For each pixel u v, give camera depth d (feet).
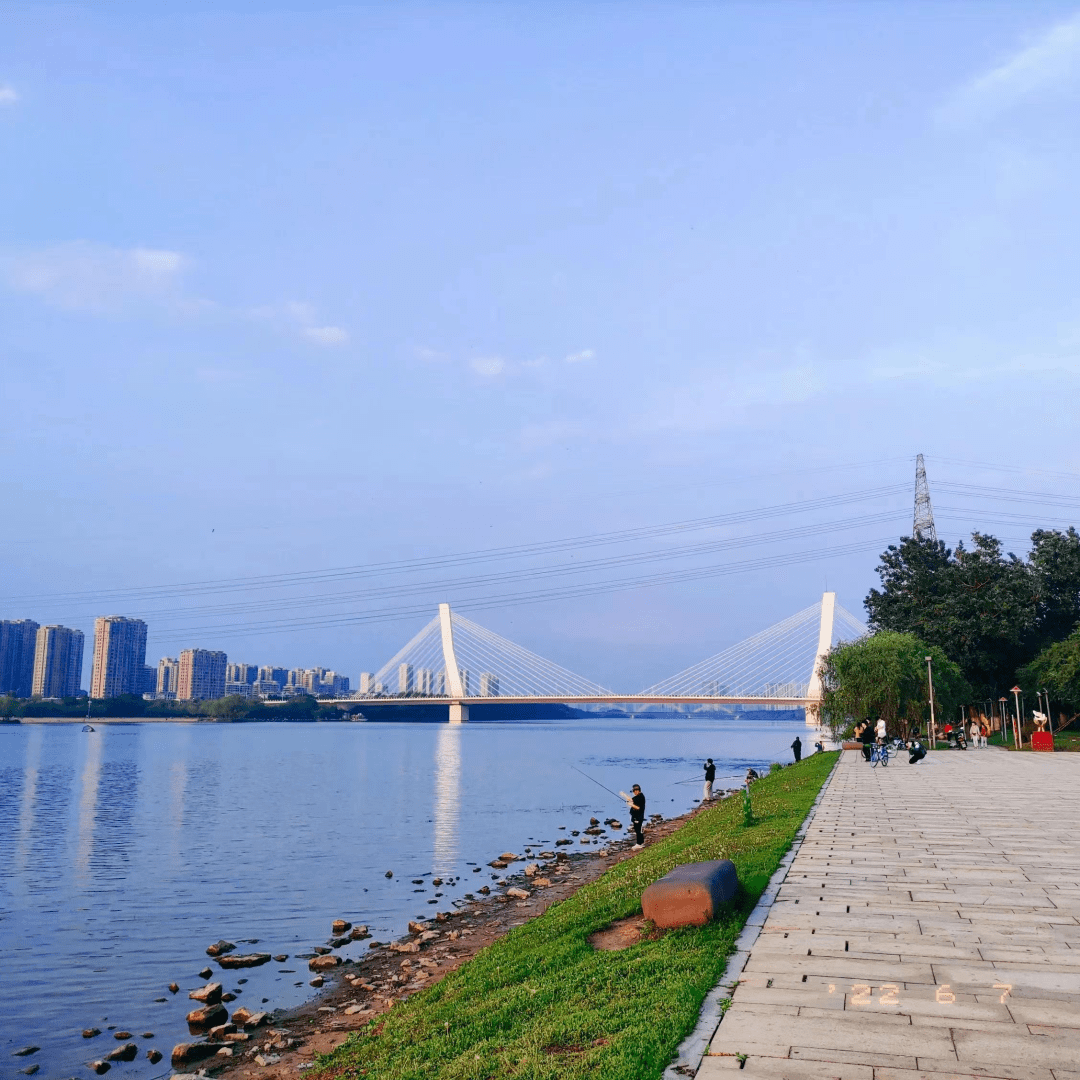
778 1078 24.98
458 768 305.32
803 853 61.11
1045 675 248.11
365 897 97.19
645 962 37.52
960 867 54.75
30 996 64.03
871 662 221.66
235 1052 49.78
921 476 333.83
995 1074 24.84
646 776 271.90
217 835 147.84
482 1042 33.37
